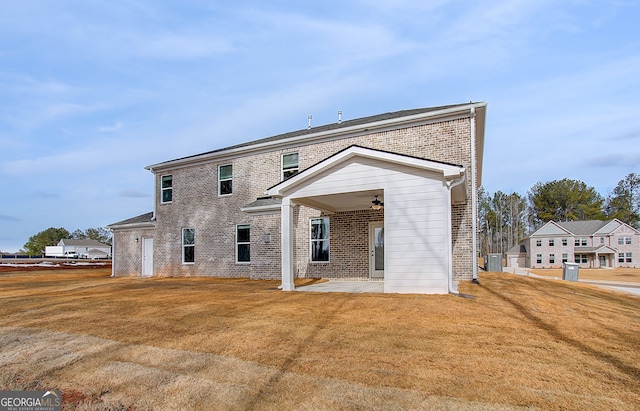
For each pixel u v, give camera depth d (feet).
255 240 51.78
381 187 30.37
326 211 44.39
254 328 19.35
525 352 14.88
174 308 25.36
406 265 29.04
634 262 171.12
